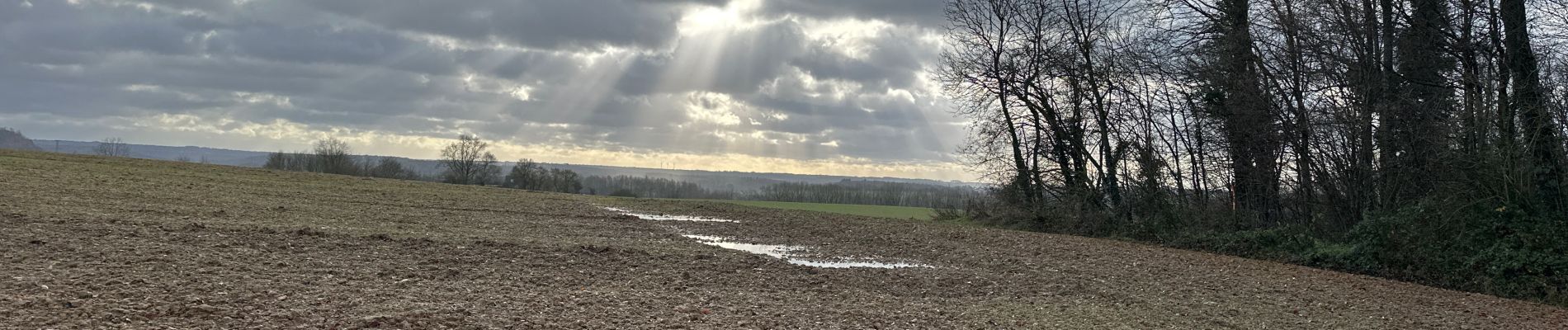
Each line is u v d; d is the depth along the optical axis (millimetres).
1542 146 19125
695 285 13500
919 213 44094
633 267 15117
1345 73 23719
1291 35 24172
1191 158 28750
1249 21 25703
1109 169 30266
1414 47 22406
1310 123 24141
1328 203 24484
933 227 28938
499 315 9984
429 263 14203
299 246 15125
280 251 14391
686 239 22000
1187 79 27844
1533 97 19438
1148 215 27797
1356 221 23641
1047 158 32344
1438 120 21609
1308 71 24484
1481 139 19516
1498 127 19422
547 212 30438
